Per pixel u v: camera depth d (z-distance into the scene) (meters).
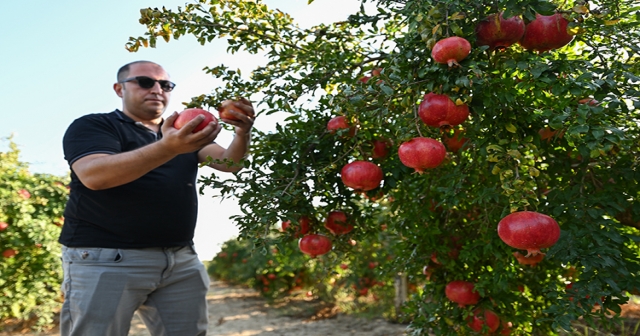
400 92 1.65
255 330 5.91
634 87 1.53
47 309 5.46
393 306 5.91
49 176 5.66
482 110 1.57
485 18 1.61
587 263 1.48
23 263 5.34
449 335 2.40
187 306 2.29
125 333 2.09
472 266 2.36
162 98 2.43
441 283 2.51
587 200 1.67
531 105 1.79
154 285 2.18
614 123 1.64
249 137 2.30
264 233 1.68
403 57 1.64
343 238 2.25
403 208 2.44
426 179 2.27
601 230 1.59
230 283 11.91
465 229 2.41
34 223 5.21
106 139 2.07
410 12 1.66
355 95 1.67
